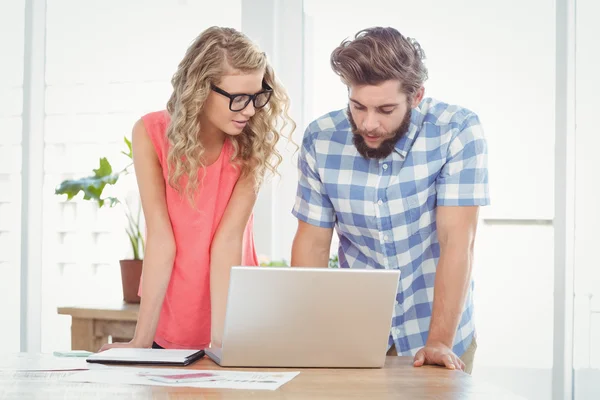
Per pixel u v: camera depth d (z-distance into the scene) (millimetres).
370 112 1933
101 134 3801
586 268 3244
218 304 2258
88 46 3812
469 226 2043
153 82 3709
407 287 2184
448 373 1693
